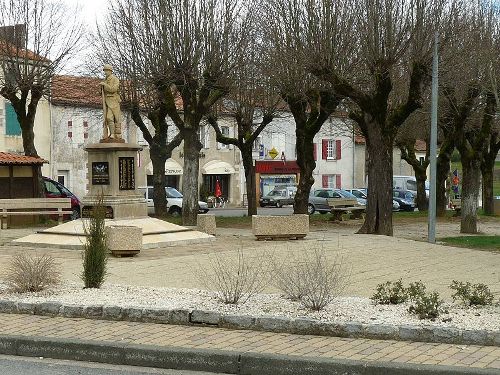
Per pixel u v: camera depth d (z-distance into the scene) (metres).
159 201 34.94
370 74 22.89
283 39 26.17
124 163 19.36
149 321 8.90
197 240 18.94
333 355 7.17
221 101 34.50
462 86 26.00
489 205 40.91
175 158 55.38
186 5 25.88
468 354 7.11
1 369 7.36
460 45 24.11
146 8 26.58
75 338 8.04
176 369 7.36
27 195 28.17
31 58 29.31
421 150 73.06
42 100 42.69
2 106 39.31
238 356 7.16
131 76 28.41
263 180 61.12
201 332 8.32
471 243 22.00
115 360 7.61
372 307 8.97
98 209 11.06
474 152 27.52
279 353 7.25
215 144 58.03
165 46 25.88
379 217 22.94
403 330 7.78
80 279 12.00
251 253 16.41
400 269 14.22
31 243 18.06
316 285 9.11
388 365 6.70
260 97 33.19
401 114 22.73
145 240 17.89
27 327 8.68
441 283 12.38
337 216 32.75
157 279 12.54
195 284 11.92
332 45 22.38
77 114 42.84
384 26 21.69
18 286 10.38
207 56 26.16
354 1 22.73
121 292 10.30
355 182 67.88
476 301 9.06
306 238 20.42
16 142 40.28
